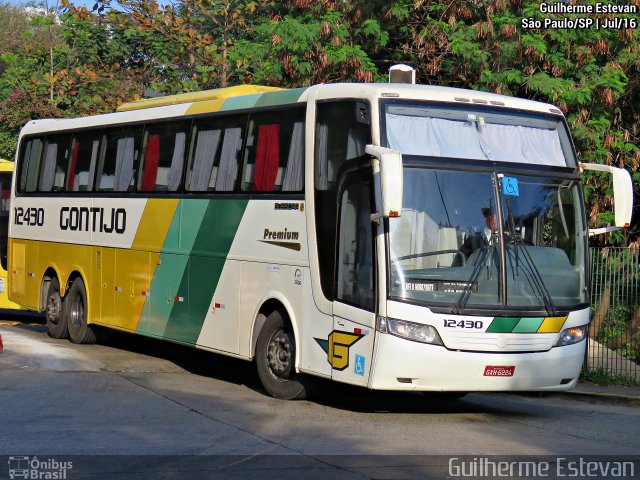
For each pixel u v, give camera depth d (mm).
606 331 15125
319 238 11453
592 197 19484
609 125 19375
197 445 9203
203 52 25234
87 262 16719
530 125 11625
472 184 10953
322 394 12828
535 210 11219
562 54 19562
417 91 11156
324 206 11422
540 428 11039
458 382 10602
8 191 21984
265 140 12648
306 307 11594
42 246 18250
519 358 10797
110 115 16531
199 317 13688
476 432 10477
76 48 33562
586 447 9820
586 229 11602
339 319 11031
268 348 12297
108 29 32000
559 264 11258
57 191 17859
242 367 15539
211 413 10938
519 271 10945
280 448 9156
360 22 21344
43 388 12164
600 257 15273
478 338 10625
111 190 16094
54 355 15203
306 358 11562
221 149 13531
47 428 9781
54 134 18203
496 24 19688
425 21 21438
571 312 11195
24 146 19250
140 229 15188
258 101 12953
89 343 17203
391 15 20938
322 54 20344
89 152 16953
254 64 23188
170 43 27172
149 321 14844
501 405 13203
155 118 15164
